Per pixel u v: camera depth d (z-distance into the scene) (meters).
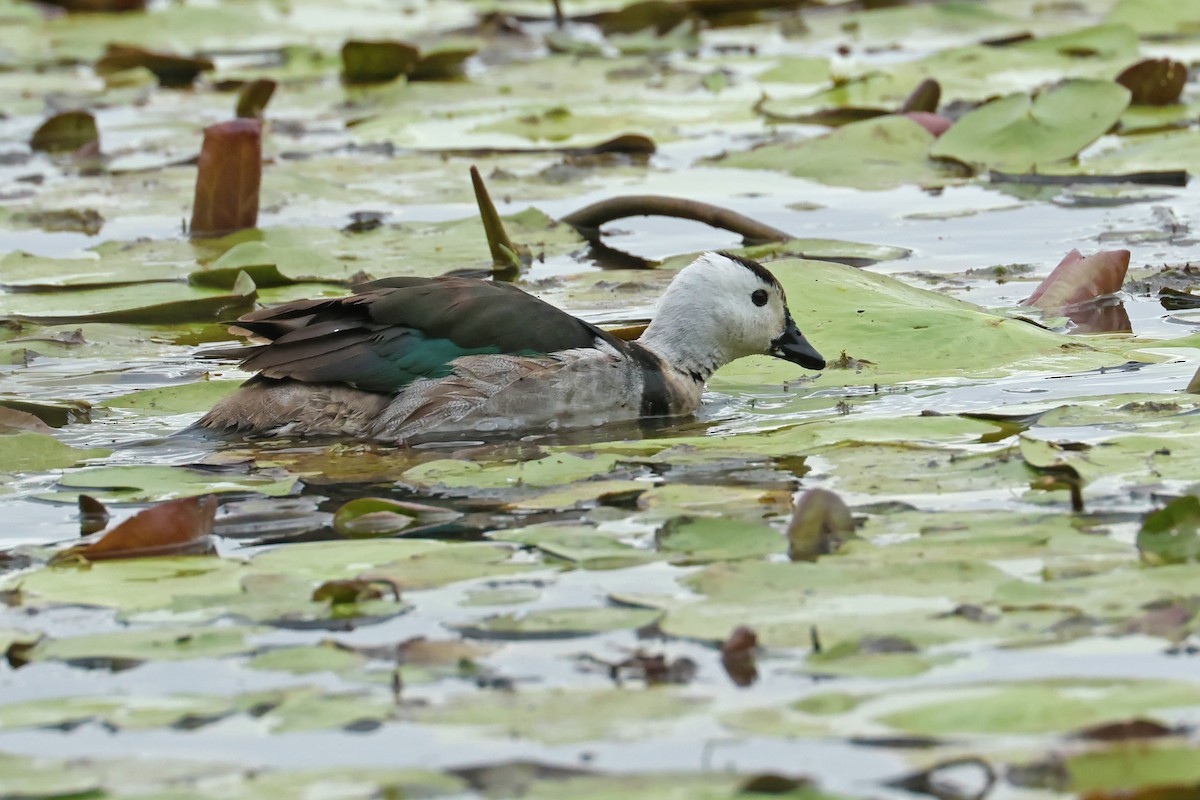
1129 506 9.27
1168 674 7.14
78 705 7.32
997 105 21.47
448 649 7.73
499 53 31.62
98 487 10.73
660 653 7.65
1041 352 13.13
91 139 24.88
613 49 31.77
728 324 13.09
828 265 14.90
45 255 18.12
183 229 19.02
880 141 21.75
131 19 37.22
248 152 18.61
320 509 10.23
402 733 6.96
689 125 24.58
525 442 11.95
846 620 7.87
